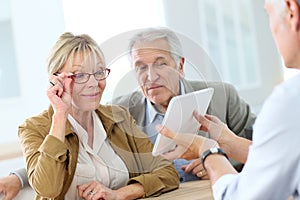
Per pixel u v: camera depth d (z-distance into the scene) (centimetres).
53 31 287
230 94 214
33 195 181
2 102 286
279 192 104
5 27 289
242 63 370
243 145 154
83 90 152
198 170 168
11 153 243
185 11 329
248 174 105
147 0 308
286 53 104
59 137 154
